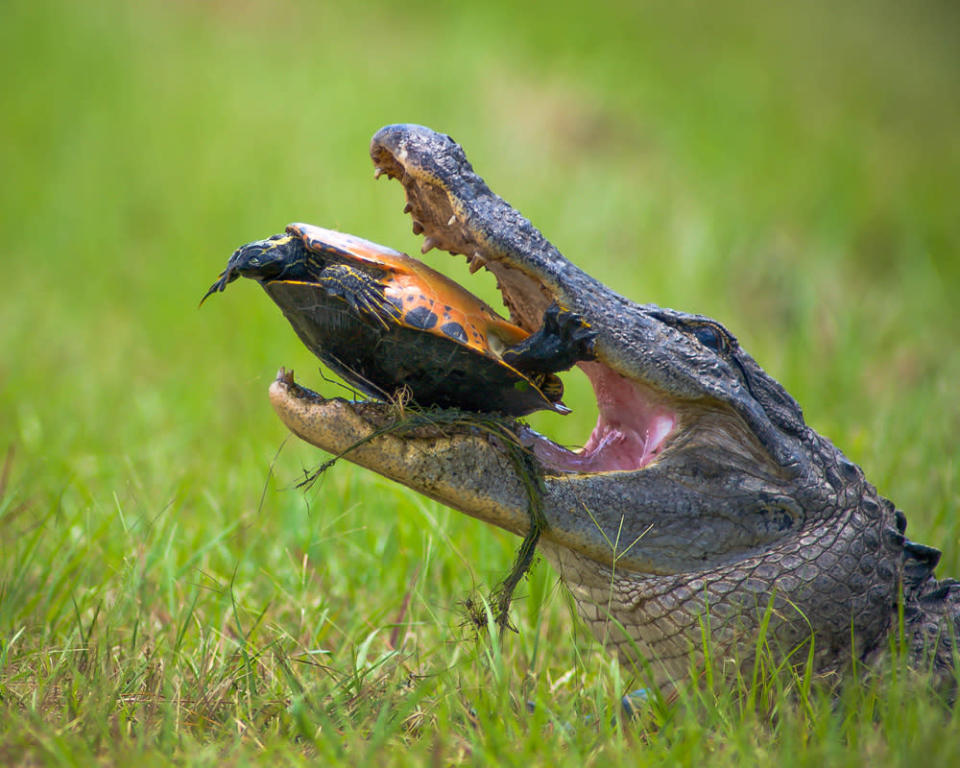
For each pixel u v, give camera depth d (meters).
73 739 9.11
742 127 49.19
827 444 11.11
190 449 19.25
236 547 15.01
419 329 9.54
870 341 27.72
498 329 10.07
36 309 28.03
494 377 9.85
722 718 9.59
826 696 10.30
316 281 9.80
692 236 34.88
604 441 11.11
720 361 10.45
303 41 52.44
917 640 10.82
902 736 9.16
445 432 9.95
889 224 39.53
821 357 25.52
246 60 49.31
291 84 46.50
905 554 11.22
